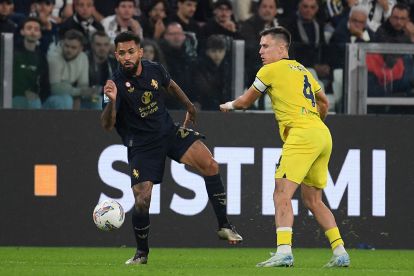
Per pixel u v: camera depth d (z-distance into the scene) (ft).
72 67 157.38
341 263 98.84
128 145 99.19
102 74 159.12
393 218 144.46
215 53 155.94
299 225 142.31
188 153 99.86
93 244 140.05
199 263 110.93
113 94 92.22
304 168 94.99
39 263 105.50
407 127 144.66
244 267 98.94
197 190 140.97
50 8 164.76
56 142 139.54
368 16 182.29
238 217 141.79
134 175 98.37
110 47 158.92
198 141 100.83
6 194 138.72
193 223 141.08
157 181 99.14
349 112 161.79
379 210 144.15
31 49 154.92
